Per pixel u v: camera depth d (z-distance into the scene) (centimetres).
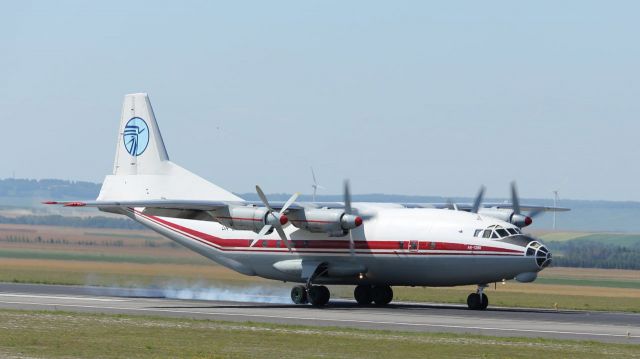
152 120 14512
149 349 8212
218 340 8800
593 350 8381
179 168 14262
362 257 12738
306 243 13150
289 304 13388
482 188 13412
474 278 12188
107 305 12388
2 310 11281
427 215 12612
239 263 13938
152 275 19012
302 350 8244
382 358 7856
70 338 8862
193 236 14250
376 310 12250
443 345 8600
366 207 13288
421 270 12450
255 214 12481
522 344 8706
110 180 14700
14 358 7650
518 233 12138
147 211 13400
